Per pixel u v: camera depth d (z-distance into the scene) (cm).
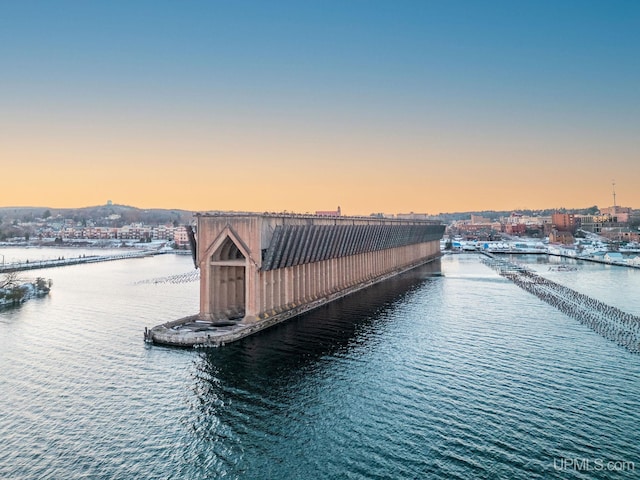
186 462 3728
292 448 3931
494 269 18650
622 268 18838
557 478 3497
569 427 4284
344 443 4006
